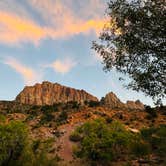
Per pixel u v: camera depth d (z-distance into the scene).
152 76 14.80
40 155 39.38
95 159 43.84
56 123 99.25
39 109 131.38
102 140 45.44
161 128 46.09
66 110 117.44
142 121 90.69
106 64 15.91
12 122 38.19
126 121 92.69
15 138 36.91
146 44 14.65
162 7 14.47
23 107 148.38
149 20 14.52
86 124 56.03
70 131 82.25
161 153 35.81
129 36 14.88
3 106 151.88
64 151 57.00
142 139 43.75
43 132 86.19
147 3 14.62
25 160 36.88
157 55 14.60
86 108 117.88
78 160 46.00
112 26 15.72
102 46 15.99
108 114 105.50
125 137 45.12
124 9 15.12
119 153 41.44
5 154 35.78
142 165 32.81
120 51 15.44
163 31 14.34
